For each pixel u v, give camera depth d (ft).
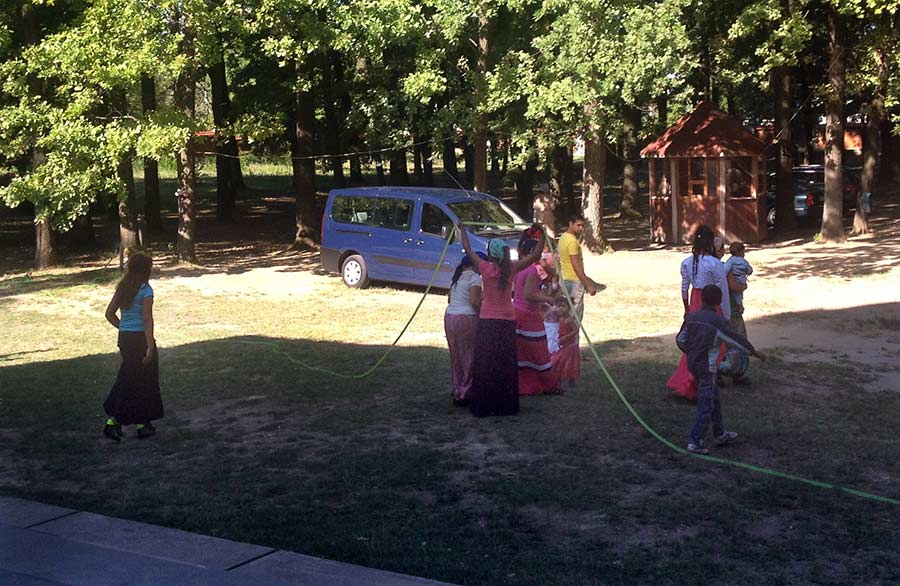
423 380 34.68
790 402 30.22
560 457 24.76
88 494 22.67
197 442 27.20
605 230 99.04
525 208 110.73
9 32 71.31
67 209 67.46
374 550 18.38
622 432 27.07
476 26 73.82
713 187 82.99
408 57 76.43
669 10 64.59
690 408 29.68
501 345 28.99
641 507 20.80
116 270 73.92
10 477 24.21
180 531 19.53
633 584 16.58
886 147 128.98
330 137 103.60
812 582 16.61
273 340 43.96
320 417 29.68
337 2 71.87
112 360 40.34
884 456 24.36
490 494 21.90
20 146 69.15
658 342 40.91
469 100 74.18
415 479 23.07
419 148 121.49
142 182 167.22
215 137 79.00
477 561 17.75
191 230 77.25
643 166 176.45
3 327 49.96
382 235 59.67
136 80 67.00
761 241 82.99
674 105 86.22
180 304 55.98
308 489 22.61
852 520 19.74
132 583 16.30
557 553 18.15
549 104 65.21
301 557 17.78
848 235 82.64
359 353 40.27
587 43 64.54
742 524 19.63
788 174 87.61
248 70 94.79
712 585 16.49
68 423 29.58
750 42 87.45
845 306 48.73
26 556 17.81
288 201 143.02
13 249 96.58
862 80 75.05
